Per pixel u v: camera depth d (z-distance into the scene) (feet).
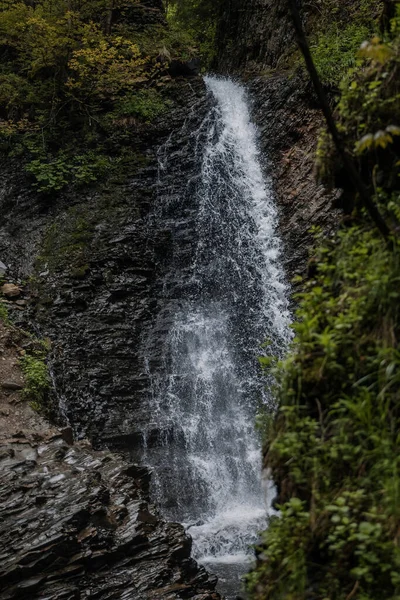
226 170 47.67
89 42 51.60
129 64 50.34
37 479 23.45
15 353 33.42
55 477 23.68
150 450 34.24
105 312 39.09
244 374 38.55
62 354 35.83
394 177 13.28
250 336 40.01
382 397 10.85
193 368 38.60
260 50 56.85
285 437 11.94
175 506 32.01
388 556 10.10
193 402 37.17
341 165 14.33
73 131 49.75
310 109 45.09
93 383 35.37
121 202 45.55
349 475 11.18
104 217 44.27
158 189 47.16
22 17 51.03
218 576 26.08
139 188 46.85
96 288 40.14
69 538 20.54
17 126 48.44
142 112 50.72
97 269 41.04
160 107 51.65
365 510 10.66
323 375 12.14
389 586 10.09
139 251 42.75
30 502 22.09
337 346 12.16
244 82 54.39
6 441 26.45
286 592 11.12
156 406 36.11
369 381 11.59
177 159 49.03
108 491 23.40
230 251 44.29
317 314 13.00
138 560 21.65
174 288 42.27
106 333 38.14
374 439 10.73
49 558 20.02
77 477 23.76
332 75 41.83
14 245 43.01
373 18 42.93
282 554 11.42
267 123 47.88
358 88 14.14
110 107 51.52
